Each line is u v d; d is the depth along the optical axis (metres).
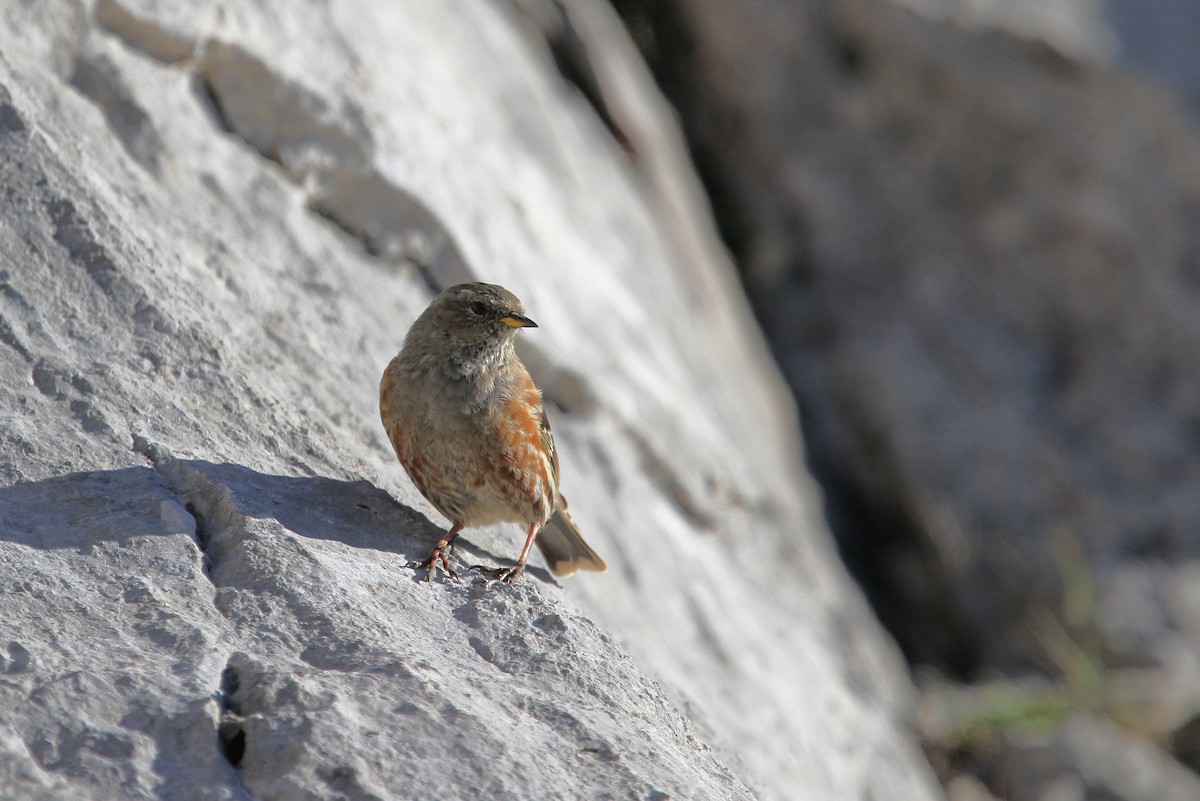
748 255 23.39
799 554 14.72
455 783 5.42
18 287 7.91
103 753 5.12
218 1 10.66
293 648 6.13
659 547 11.85
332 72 11.50
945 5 24.30
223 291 9.25
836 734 12.25
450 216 11.89
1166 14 26.25
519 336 11.76
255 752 5.37
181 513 6.81
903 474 21.86
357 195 11.31
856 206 23.91
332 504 7.79
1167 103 23.80
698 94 24.16
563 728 6.08
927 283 23.61
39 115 8.95
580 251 14.44
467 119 13.72
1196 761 18.69
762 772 9.85
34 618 5.81
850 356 22.72
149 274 8.50
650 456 12.78
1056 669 20.34
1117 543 21.73
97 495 6.84
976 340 23.34
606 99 18.86
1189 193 24.23
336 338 9.88
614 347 13.54
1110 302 23.86
